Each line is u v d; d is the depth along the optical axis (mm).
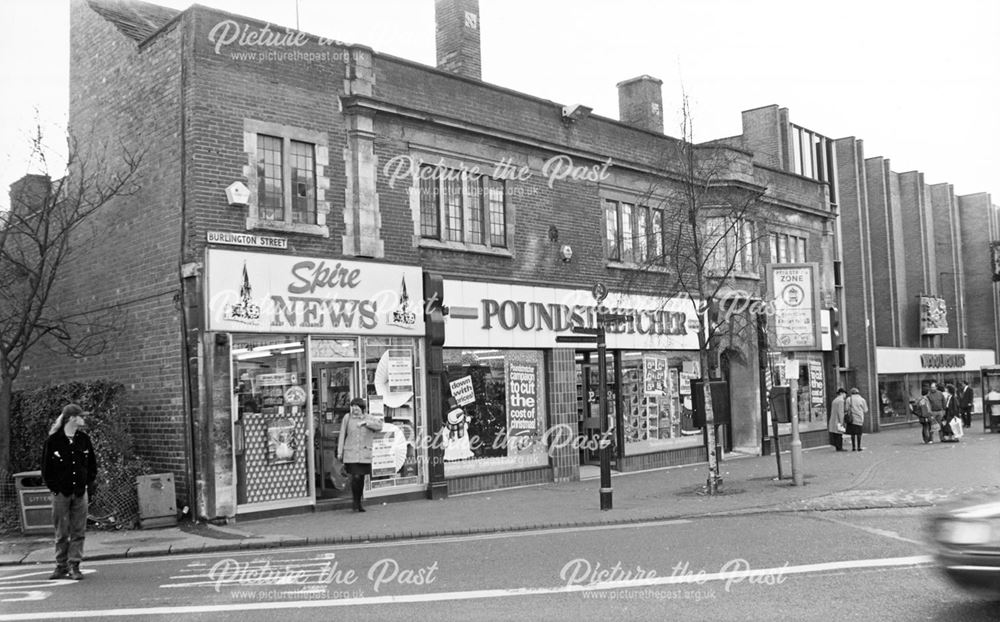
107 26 16203
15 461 15531
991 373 30875
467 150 17438
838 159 35688
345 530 12188
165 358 14172
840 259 34375
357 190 15438
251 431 13727
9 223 15203
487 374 17438
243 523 13258
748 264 24375
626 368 20781
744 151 24359
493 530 12078
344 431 14258
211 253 13359
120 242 15391
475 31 19703
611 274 20375
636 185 21156
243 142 14117
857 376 34781
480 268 17438
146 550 11023
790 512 12523
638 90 24516
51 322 15945
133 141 15156
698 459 22516
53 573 9492
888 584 7613
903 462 19203
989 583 6078
